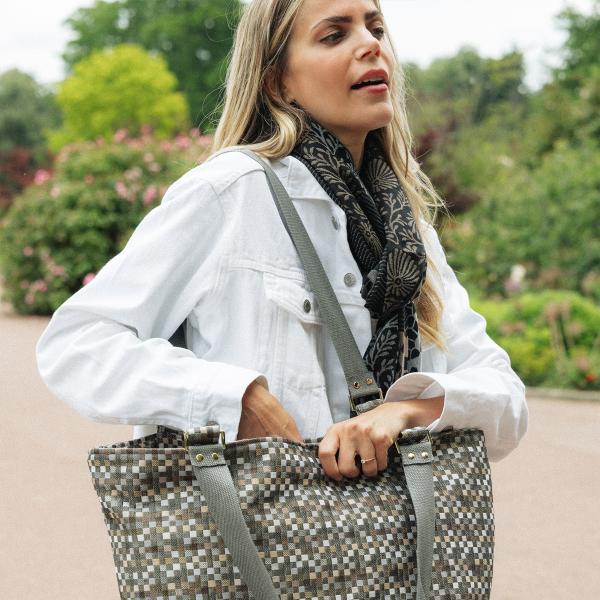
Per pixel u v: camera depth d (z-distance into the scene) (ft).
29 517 13.33
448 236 41.16
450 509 3.96
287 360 4.04
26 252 39.24
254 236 4.10
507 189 44.37
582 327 28.50
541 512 14.32
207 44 142.10
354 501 3.78
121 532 3.53
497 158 57.67
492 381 4.49
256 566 3.39
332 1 4.43
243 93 4.69
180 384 3.72
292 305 4.07
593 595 10.63
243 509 3.51
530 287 37.42
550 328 29.04
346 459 3.80
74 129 128.16
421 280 4.30
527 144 55.88
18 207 40.55
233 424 3.68
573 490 15.60
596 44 81.46
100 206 39.29
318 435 4.04
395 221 4.38
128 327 3.91
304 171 4.34
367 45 4.37
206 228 4.07
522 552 12.36
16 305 41.19
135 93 123.24
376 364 4.26
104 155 41.09
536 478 16.39
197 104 138.41
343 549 3.63
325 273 4.19
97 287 3.90
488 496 4.12
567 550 12.42
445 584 3.85
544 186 40.96
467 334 5.04
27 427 19.22
